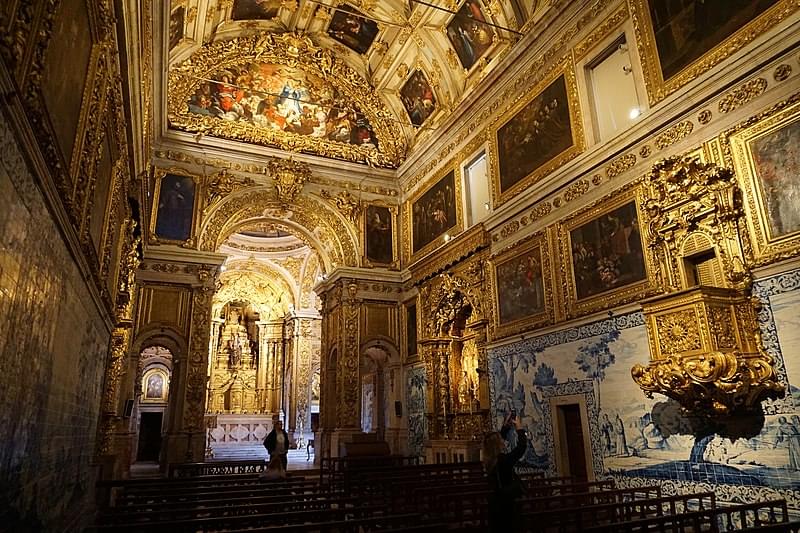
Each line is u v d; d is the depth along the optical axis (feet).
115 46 23.03
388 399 68.64
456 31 58.13
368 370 76.69
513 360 46.91
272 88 69.77
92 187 21.52
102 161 24.68
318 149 69.92
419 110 69.26
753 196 29.07
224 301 107.14
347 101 73.51
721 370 26.23
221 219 64.59
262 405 105.50
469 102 57.00
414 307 66.59
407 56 65.92
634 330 34.91
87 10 17.65
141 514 23.73
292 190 66.74
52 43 13.71
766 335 27.50
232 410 105.19
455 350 58.65
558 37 46.37
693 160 32.12
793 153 27.55
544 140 46.57
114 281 35.37
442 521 22.30
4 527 12.34
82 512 28.63
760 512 26.25
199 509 24.63
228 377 106.83
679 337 28.78
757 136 29.45
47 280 15.44
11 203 11.13
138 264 52.37
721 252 29.96
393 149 74.23
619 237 37.37
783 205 27.63
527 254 46.75
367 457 56.85
